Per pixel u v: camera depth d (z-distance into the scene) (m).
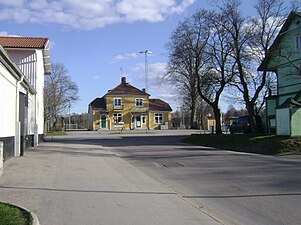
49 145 27.89
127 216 7.80
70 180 12.24
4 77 15.47
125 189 10.86
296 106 23.72
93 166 15.98
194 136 33.03
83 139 38.50
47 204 8.78
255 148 22.83
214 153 21.77
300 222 7.23
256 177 12.72
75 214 7.91
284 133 24.22
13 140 18.20
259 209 8.30
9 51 26.25
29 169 14.42
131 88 72.00
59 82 70.62
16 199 9.24
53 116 72.38
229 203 8.98
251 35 30.30
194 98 60.97
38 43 27.02
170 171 14.72
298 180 11.96
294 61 30.33
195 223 7.26
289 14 29.95
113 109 69.94
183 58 36.84
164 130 61.28
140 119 71.00
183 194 10.20
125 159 19.23
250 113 30.86
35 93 25.94
